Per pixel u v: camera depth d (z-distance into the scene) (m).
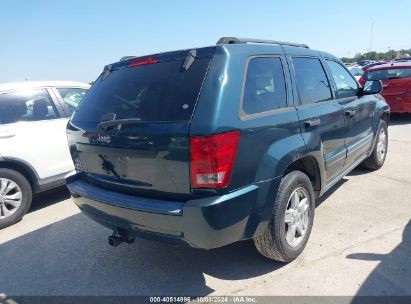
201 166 2.40
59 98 5.38
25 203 4.85
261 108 2.81
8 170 4.69
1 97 4.85
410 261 3.11
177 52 2.84
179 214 2.44
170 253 3.61
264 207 2.78
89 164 3.19
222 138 2.41
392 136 8.27
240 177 2.56
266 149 2.76
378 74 10.05
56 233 4.35
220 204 2.42
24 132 4.87
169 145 2.47
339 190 4.92
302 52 3.67
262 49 3.05
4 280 3.35
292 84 3.29
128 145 2.70
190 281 3.11
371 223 3.87
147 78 2.90
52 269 3.49
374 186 4.99
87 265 3.52
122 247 3.82
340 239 3.56
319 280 2.95
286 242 3.08
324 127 3.58
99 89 3.33
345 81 4.51
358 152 4.73
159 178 2.59
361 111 4.66
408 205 4.29
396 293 2.72
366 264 3.11
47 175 5.08
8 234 4.44
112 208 2.83
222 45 2.70
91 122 3.10
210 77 2.54
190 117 2.45
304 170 3.58
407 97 9.49
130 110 2.81
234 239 2.64
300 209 3.26
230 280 3.07
